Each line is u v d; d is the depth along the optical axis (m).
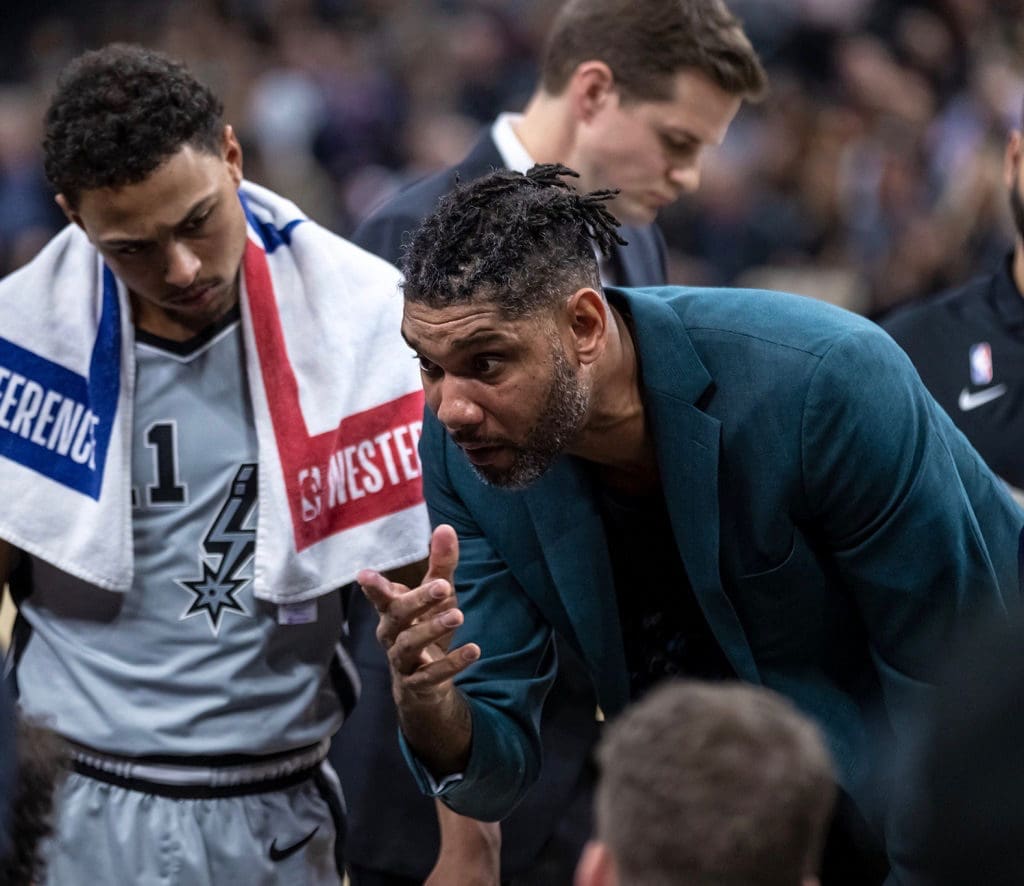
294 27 13.73
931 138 11.60
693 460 3.16
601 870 2.15
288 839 3.66
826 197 11.16
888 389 3.10
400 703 3.08
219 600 3.54
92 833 3.55
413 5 14.64
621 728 2.15
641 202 4.59
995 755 1.79
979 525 3.33
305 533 3.49
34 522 3.45
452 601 2.98
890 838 2.93
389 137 12.82
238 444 3.53
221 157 3.35
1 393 3.47
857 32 12.87
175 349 3.51
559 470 3.31
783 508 3.16
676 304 3.31
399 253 4.32
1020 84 11.31
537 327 2.87
